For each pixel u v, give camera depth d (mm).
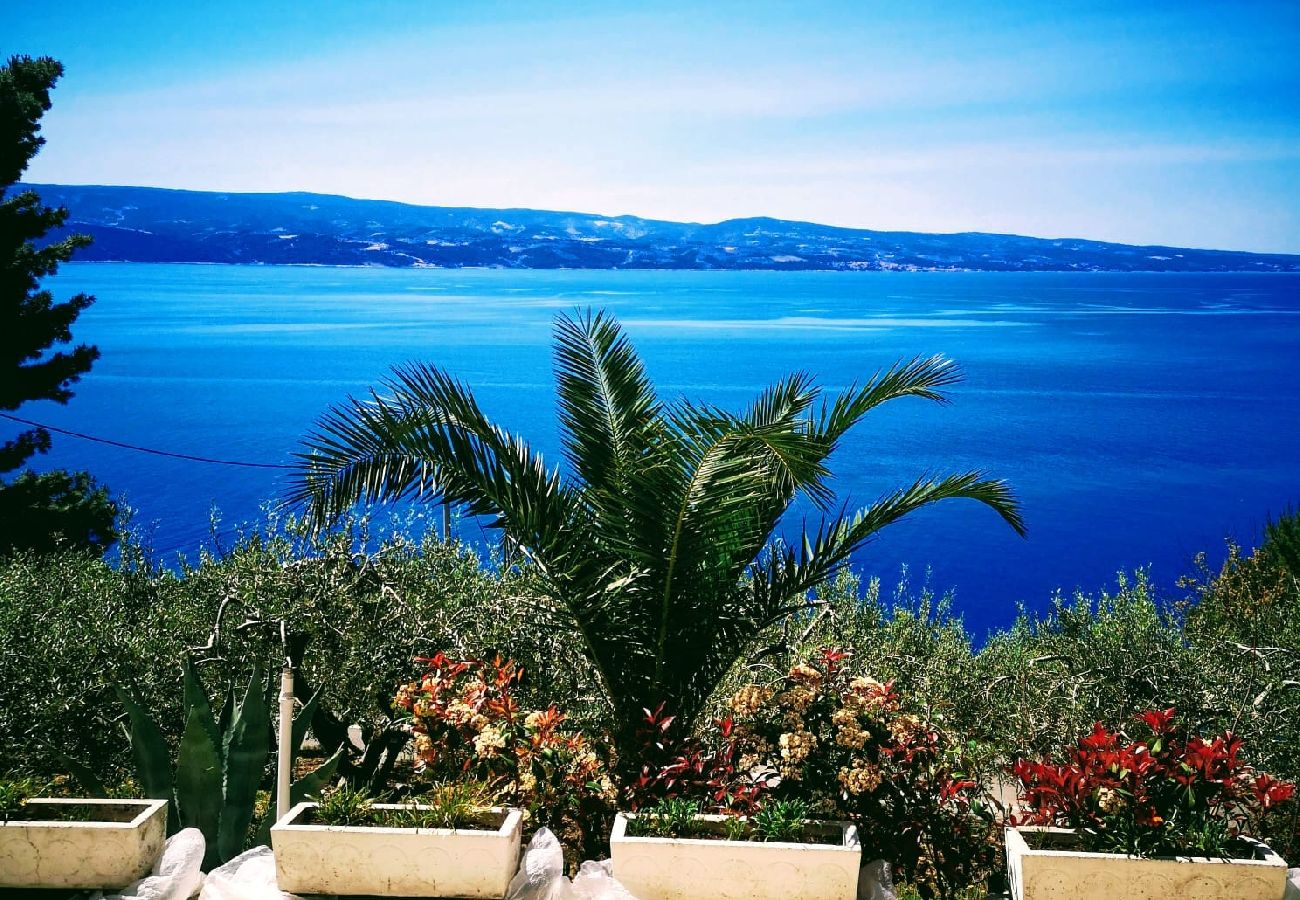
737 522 5133
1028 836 3668
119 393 116312
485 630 6074
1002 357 170875
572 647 5879
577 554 5207
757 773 4105
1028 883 3484
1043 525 60875
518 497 5238
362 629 6016
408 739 5426
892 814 4141
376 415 5156
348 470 5176
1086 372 151625
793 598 5613
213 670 6109
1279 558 13266
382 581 6129
